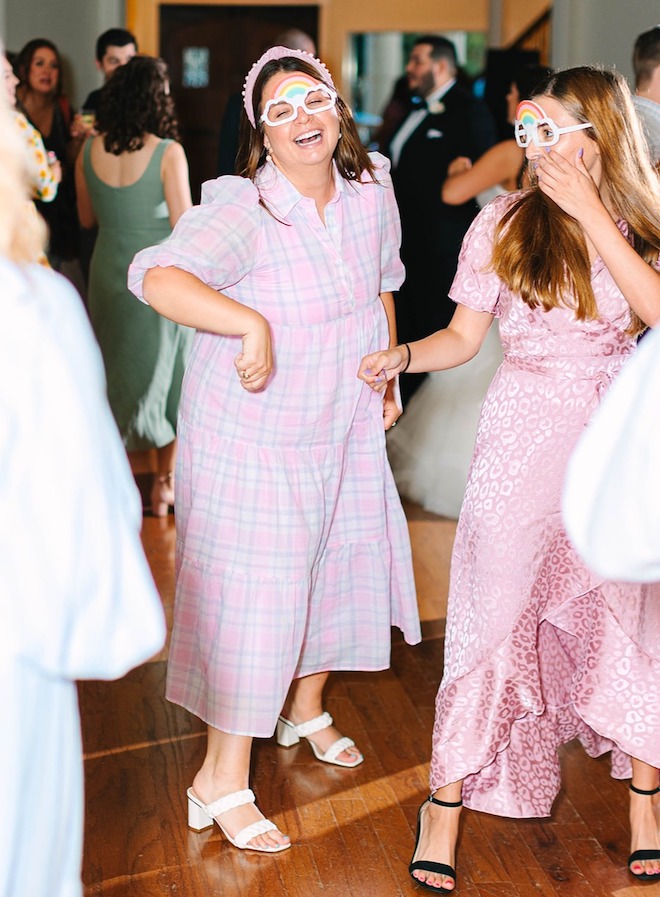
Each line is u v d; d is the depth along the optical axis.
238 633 2.44
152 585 1.24
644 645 2.37
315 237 2.38
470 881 2.41
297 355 2.40
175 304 2.20
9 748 1.14
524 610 2.38
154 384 4.70
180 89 10.84
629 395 1.17
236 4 10.70
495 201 2.39
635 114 2.29
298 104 2.29
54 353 1.15
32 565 1.12
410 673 3.47
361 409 2.60
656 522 1.09
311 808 2.68
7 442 1.11
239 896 2.33
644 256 2.32
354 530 2.66
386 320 2.59
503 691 2.39
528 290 2.26
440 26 10.80
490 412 2.40
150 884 2.35
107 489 1.18
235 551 2.44
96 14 8.44
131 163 4.55
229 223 2.30
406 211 5.67
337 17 10.80
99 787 2.74
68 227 5.29
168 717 3.12
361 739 3.04
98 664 1.19
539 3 9.48
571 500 1.19
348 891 2.36
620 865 2.49
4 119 1.19
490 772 2.57
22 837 1.17
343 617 2.71
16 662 1.14
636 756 2.41
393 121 7.14
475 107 5.61
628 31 5.99
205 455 2.46
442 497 5.07
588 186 2.16
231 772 2.53
